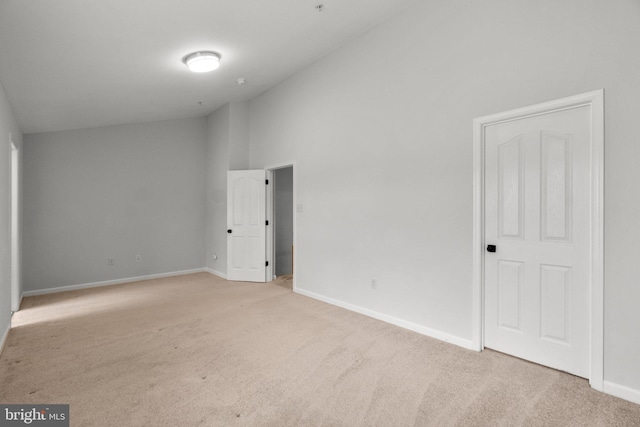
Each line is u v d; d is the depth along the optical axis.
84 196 5.28
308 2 3.03
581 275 2.37
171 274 6.12
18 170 4.24
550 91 2.43
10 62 2.82
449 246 3.03
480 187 2.82
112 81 3.76
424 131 3.21
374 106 3.68
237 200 5.64
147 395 2.20
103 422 1.92
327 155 4.29
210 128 6.34
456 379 2.38
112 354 2.82
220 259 6.05
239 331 3.33
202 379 2.40
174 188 6.16
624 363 2.13
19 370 2.55
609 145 2.18
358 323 3.54
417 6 3.25
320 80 4.37
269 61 4.25
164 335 3.25
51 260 5.00
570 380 2.35
